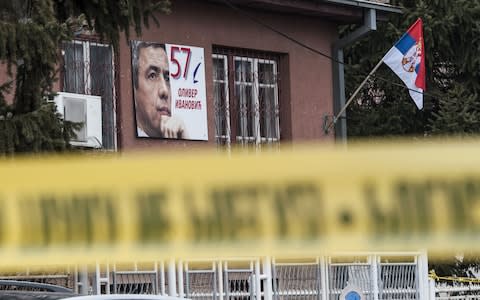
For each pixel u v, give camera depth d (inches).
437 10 1151.0
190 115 953.5
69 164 237.3
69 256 234.5
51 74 515.2
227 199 234.2
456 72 1203.9
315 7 1035.9
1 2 499.2
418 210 224.1
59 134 513.3
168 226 233.8
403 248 222.7
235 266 677.9
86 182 237.3
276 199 231.6
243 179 233.8
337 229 225.0
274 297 686.5
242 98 1005.8
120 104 900.6
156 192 235.3
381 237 226.4
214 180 235.6
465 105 1139.3
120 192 238.2
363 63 1175.0
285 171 232.5
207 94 969.5
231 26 994.7
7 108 508.4
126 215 236.8
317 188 231.3
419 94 1035.3
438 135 1137.4
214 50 986.7
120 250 235.9
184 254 232.7
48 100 528.4
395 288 750.5
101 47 888.3
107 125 892.0
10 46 486.0
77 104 829.2
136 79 913.5
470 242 221.0
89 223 235.5
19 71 508.1
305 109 1043.3
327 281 713.6
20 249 235.8
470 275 1145.4
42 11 497.0
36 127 498.3
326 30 1079.0
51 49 497.4
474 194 221.3
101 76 888.3
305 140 1037.8
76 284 592.1
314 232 229.1
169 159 237.1
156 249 231.9
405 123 1181.1
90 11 541.6
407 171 224.8
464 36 1164.5
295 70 1040.2
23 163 241.1
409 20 1135.0
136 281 635.5
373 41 1162.0
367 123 1172.5
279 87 1035.3
